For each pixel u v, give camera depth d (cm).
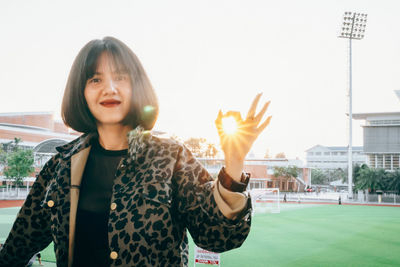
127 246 87
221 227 88
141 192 91
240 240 88
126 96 102
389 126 5462
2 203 3164
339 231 1653
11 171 3778
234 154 81
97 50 103
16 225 110
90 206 98
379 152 5462
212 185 89
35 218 110
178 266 92
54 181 105
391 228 1781
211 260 688
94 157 106
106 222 95
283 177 7569
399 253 1116
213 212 84
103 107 102
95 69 103
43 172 113
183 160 98
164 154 97
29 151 3906
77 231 98
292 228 1755
